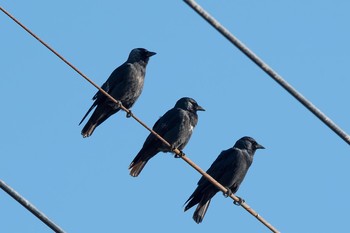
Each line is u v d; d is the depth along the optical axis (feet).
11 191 27.53
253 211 41.37
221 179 55.21
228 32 28.86
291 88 31.04
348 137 32.09
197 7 28.09
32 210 27.76
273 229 41.01
